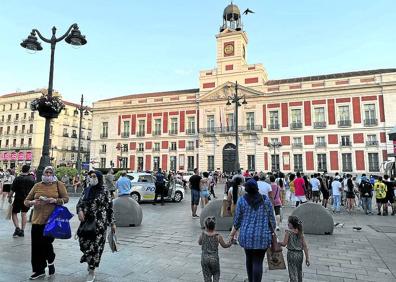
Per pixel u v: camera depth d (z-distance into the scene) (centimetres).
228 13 5288
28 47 1193
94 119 5766
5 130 7050
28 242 775
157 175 1780
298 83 4516
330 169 4206
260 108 4666
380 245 822
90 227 518
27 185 851
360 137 4116
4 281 509
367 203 1523
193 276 554
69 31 1189
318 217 973
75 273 559
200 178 1343
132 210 1073
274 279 554
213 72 5053
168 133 5203
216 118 4866
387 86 4041
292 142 4447
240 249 755
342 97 4272
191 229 1020
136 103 5481
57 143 7025
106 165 5541
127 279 533
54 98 1134
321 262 662
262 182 938
